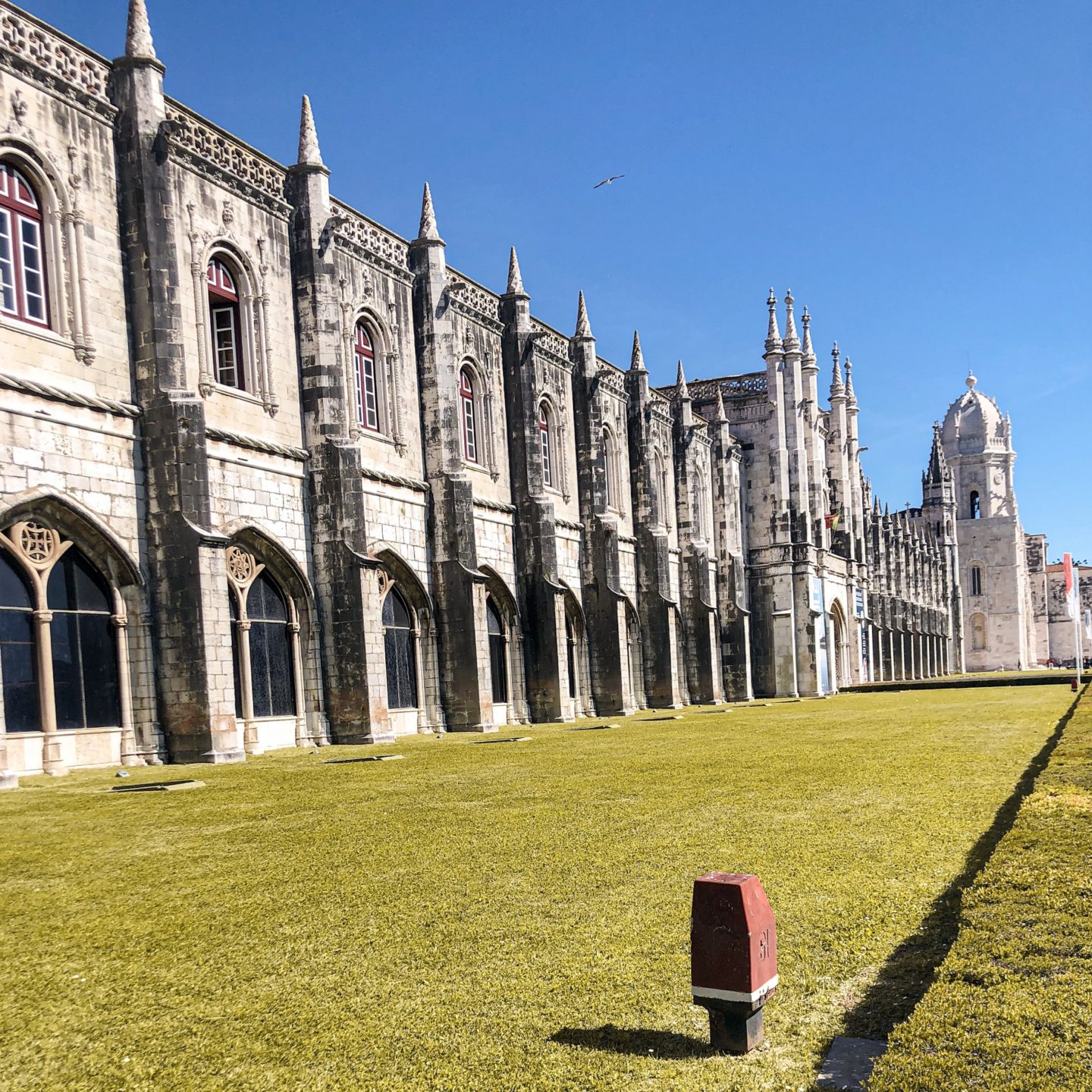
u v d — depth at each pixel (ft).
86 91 80.33
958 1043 16.97
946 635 454.81
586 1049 20.99
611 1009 23.00
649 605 183.73
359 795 56.29
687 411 209.05
